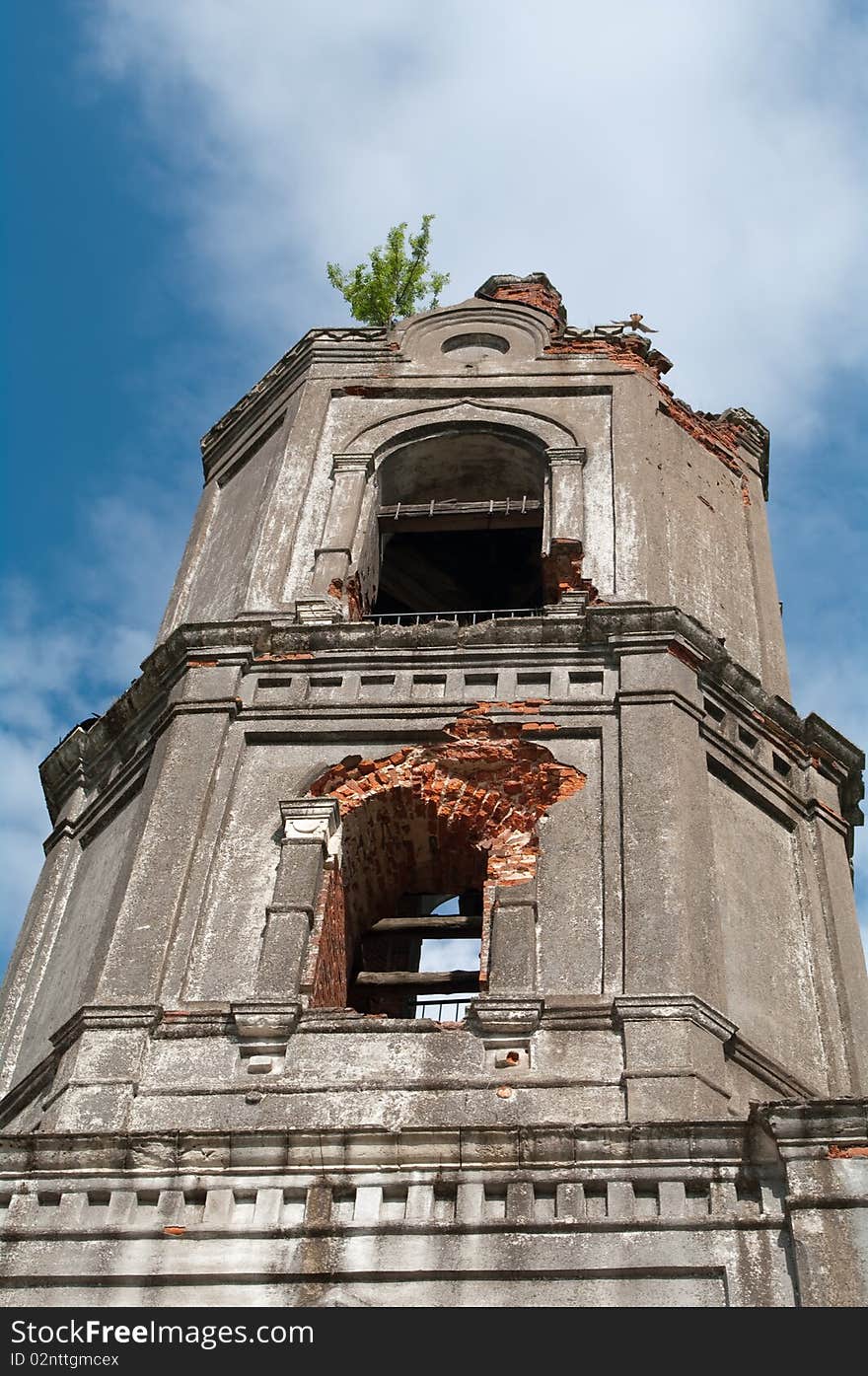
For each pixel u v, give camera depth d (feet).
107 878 67.36
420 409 83.97
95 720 77.41
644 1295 48.01
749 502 87.30
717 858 64.28
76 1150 52.49
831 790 71.92
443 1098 53.98
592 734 66.13
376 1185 51.13
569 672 68.64
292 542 77.92
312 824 63.67
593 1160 50.85
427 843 66.33
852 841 72.43
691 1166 50.49
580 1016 55.98
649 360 87.97
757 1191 50.01
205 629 71.67
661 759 64.44
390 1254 49.49
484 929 60.75
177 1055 56.24
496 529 84.64
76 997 62.28
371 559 79.51
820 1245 48.01
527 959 58.29
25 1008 66.33
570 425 82.74
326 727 67.41
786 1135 50.19
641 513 77.61
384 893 68.44
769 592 82.48
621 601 73.05
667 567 76.13
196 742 67.36
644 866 60.75
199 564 82.89
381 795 65.41
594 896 60.34
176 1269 49.70
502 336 89.25
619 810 63.05
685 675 68.59
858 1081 60.29
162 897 61.72
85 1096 55.01
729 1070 56.24
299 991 58.13
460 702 67.62
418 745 66.69
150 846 63.62
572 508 77.82
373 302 110.52
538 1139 51.26
